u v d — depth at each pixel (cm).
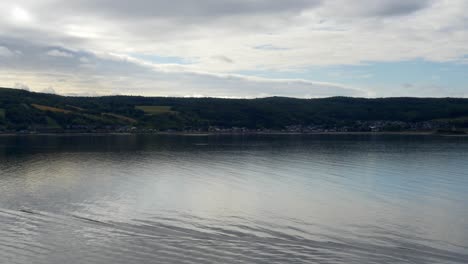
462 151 9269
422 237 2942
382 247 2748
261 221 3328
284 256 2595
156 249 2691
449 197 4225
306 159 7688
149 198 4134
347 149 9938
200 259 2545
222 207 3788
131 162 7156
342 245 2783
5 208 3625
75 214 3459
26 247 2708
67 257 2561
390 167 6481
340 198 4197
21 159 7450
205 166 6662
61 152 8919
